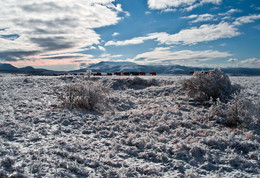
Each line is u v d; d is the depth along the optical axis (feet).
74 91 28.71
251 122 20.52
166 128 20.08
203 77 33.01
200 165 13.56
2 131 16.76
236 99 23.02
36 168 11.61
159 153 14.65
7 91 38.58
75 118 22.53
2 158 12.10
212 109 24.67
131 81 57.72
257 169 13.16
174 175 12.20
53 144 15.38
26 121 20.42
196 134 18.61
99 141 16.93
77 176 11.46
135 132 19.19
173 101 34.17
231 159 14.02
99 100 28.55
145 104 32.91
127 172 12.13
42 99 32.71
